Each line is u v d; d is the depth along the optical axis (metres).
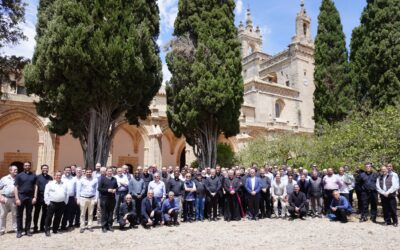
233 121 19.22
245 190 13.39
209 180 12.84
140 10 16.22
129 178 12.38
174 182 12.52
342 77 27.50
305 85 48.12
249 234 10.02
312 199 13.72
